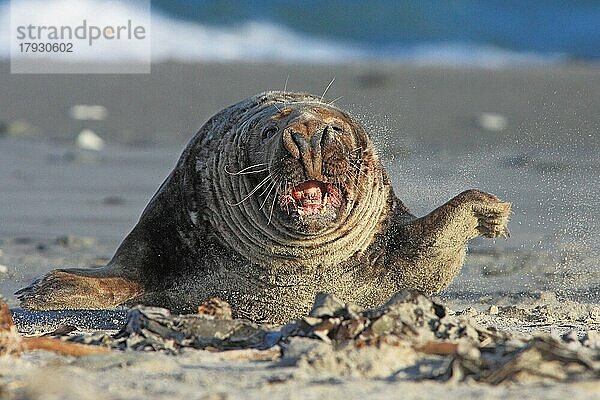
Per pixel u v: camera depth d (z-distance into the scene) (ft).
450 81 314.96
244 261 86.94
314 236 84.02
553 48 429.79
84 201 176.14
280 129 82.94
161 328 66.28
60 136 249.75
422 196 140.15
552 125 254.47
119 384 52.44
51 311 93.20
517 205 164.76
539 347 54.85
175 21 399.65
